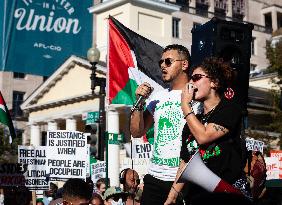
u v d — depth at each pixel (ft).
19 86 210.59
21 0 89.81
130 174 30.30
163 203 16.93
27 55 90.48
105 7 152.25
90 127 50.96
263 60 236.43
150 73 31.63
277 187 36.45
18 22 89.76
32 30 90.79
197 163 13.38
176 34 209.77
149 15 150.00
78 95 132.67
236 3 248.52
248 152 14.92
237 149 13.84
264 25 256.73
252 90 130.00
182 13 211.61
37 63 91.04
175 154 16.78
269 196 36.04
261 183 16.49
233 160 13.71
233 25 20.36
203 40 20.70
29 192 36.40
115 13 150.41
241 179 13.76
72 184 18.58
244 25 20.52
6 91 207.72
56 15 93.09
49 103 143.02
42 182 40.68
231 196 13.55
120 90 33.42
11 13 89.04
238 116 13.83
